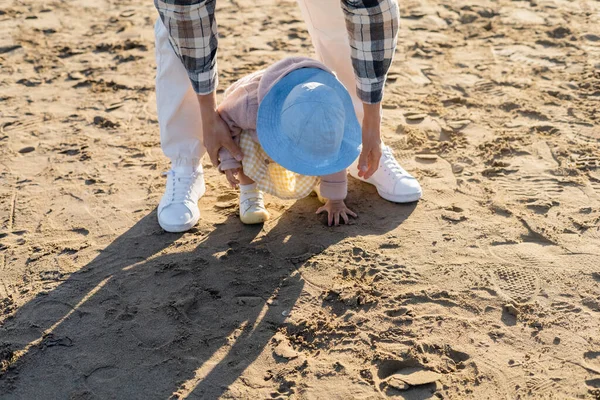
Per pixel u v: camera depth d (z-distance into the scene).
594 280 2.88
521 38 5.30
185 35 2.69
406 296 2.83
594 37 5.25
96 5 6.30
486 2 6.02
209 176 3.75
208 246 3.17
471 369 2.50
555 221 3.25
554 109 4.27
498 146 3.88
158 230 3.30
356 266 3.01
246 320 2.74
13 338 2.69
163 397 2.42
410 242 3.15
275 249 3.14
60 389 2.46
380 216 3.35
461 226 3.25
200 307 2.82
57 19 5.99
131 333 2.69
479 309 2.76
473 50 5.15
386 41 2.66
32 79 4.93
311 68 2.91
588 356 2.53
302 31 5.62
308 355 2.59
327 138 2.71
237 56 5.16
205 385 2.46
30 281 2.99
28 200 3.56
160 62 3.16
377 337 2.64
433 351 2.58
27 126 4.30
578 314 2.71
